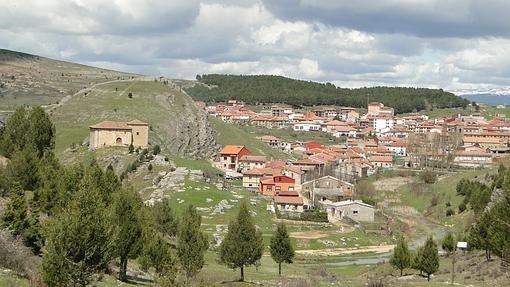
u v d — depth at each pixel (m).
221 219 133.00
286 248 83.00
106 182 65.62
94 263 35.38
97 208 35.72
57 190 65.00
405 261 89.12
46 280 34.25
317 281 78.56
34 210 53.62
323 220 147.62
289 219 145.75
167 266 56.47
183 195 144.12
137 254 57.25
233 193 155.88
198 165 185.25
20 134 113.69
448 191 188.00
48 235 34.97
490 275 77.50
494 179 163.62
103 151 183.25
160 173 160.62
